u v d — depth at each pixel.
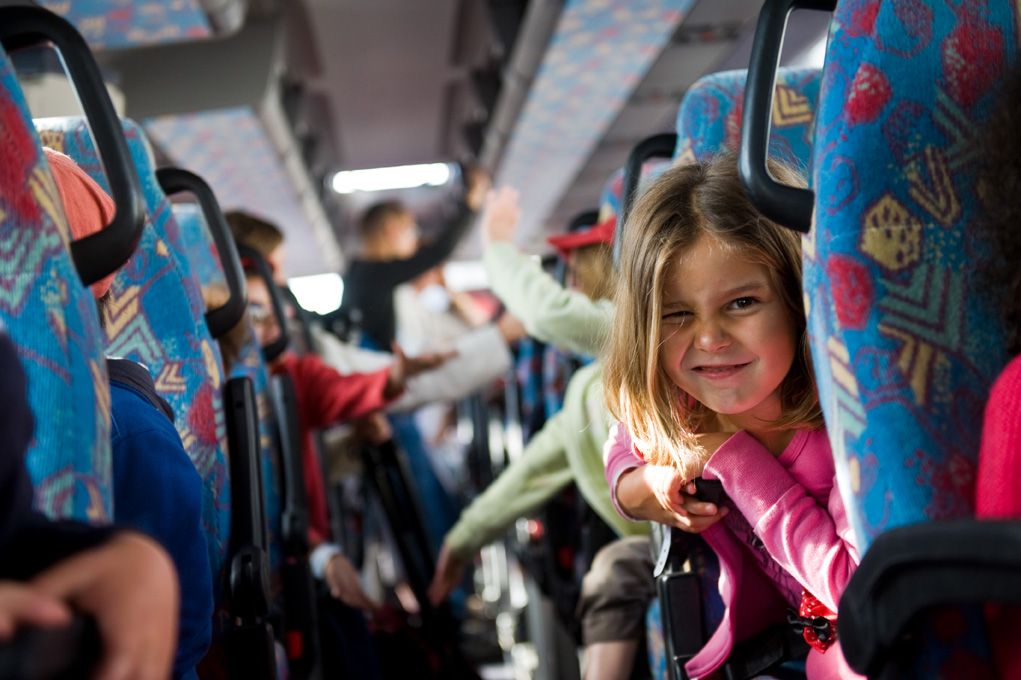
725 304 1.08
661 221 1.11
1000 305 0.90
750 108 0.99
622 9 4.10
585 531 2.26
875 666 0.83
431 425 6.89
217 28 3.70
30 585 0.56
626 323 1.17
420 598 2.73
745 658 1.26
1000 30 0.98
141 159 1.44
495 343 2.94
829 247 0.90
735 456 1.13
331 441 3.29
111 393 1.10
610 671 1.85
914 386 0.88
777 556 1.12
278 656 1.66
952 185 0.92
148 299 1.41
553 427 2.33
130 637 0.57
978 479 0.84
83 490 0.80
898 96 0.91
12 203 0.82
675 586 1.33
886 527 0.85
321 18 6.08
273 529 1.89
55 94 2.88
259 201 7.12
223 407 1.55
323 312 3.94
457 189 10.02
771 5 1.01
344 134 8.86
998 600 0.69
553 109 5.60
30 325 0.81
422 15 6.22
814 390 1.13
